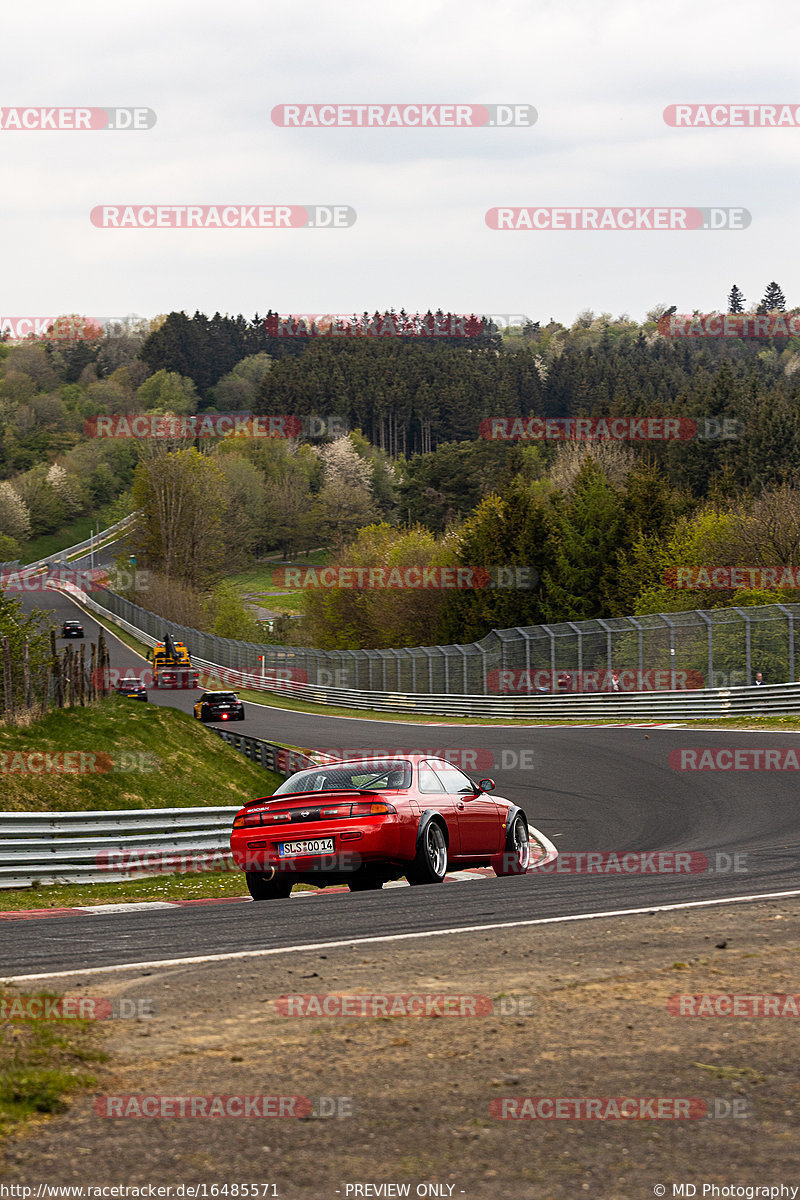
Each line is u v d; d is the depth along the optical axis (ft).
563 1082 41.14
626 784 221.66
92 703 242.58
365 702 516.73
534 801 213.46
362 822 102.63
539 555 604.90
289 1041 46.70
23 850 127.54
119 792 183.52
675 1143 35.47
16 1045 45.14
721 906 82.12
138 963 65.82
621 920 76.74
